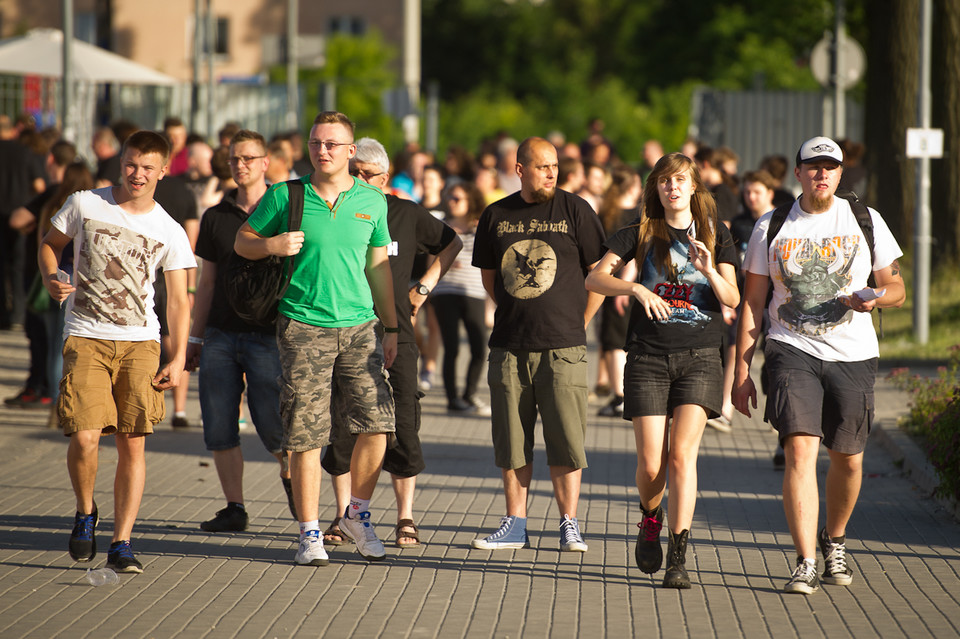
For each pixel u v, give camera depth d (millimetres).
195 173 32250
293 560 17984
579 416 18531
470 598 16203
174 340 17016
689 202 16953
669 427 17453
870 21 53375
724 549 18969
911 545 19156
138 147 16484
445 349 32344
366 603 15906
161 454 25969
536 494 22844
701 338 16797
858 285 16375
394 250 19203
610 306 31531
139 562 17250
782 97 74375
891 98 51938
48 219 27562
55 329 28172
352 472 17969
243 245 16906
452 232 19922
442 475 24547
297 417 17266
